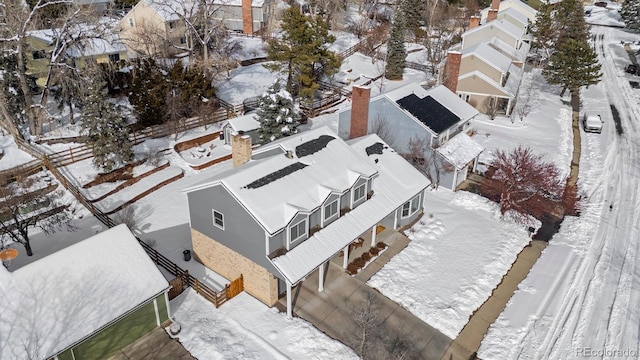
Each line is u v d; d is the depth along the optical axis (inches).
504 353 817.5
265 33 2522.1
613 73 2539.4
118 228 826.2
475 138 1656.0
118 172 1330.0
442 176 1318.9
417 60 2532.0
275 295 888.9
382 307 899.4
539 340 850.1
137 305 761.0
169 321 840.9
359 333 837.2
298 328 834.2
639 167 1553.9
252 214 806.5
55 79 1457.9
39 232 1110.4
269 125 1437.0
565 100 2132.1
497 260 1042.7
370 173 1003.9
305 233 885.2
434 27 2802.7
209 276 962.7
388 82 2206.0
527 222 1180.5
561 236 1161.4
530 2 3312.0
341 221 954.1
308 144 1004.6
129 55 2119.8
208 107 1659.7
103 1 2544.3
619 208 1304.1
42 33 1717.5
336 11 2864.2
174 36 2193.7
